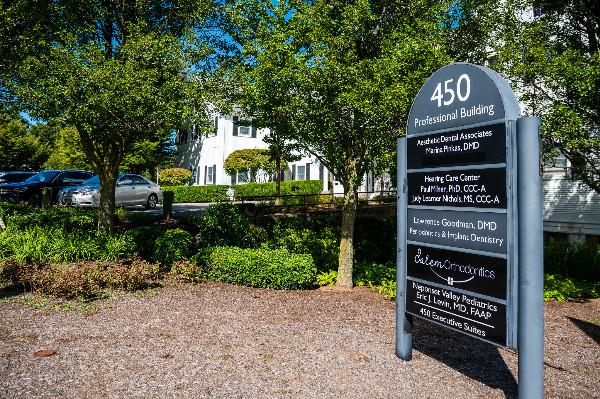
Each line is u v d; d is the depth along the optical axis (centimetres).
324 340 588
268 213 1641
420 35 743
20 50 969
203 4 1039
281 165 2777
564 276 1202
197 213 1914
